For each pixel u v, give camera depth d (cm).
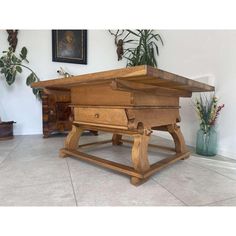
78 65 290
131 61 279
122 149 182
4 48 250
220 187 103
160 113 129
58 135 257
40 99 263
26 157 154
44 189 99
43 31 266
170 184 107
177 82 98
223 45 169
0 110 254
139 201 88
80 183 107
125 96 106
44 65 270
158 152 171
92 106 125
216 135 165
